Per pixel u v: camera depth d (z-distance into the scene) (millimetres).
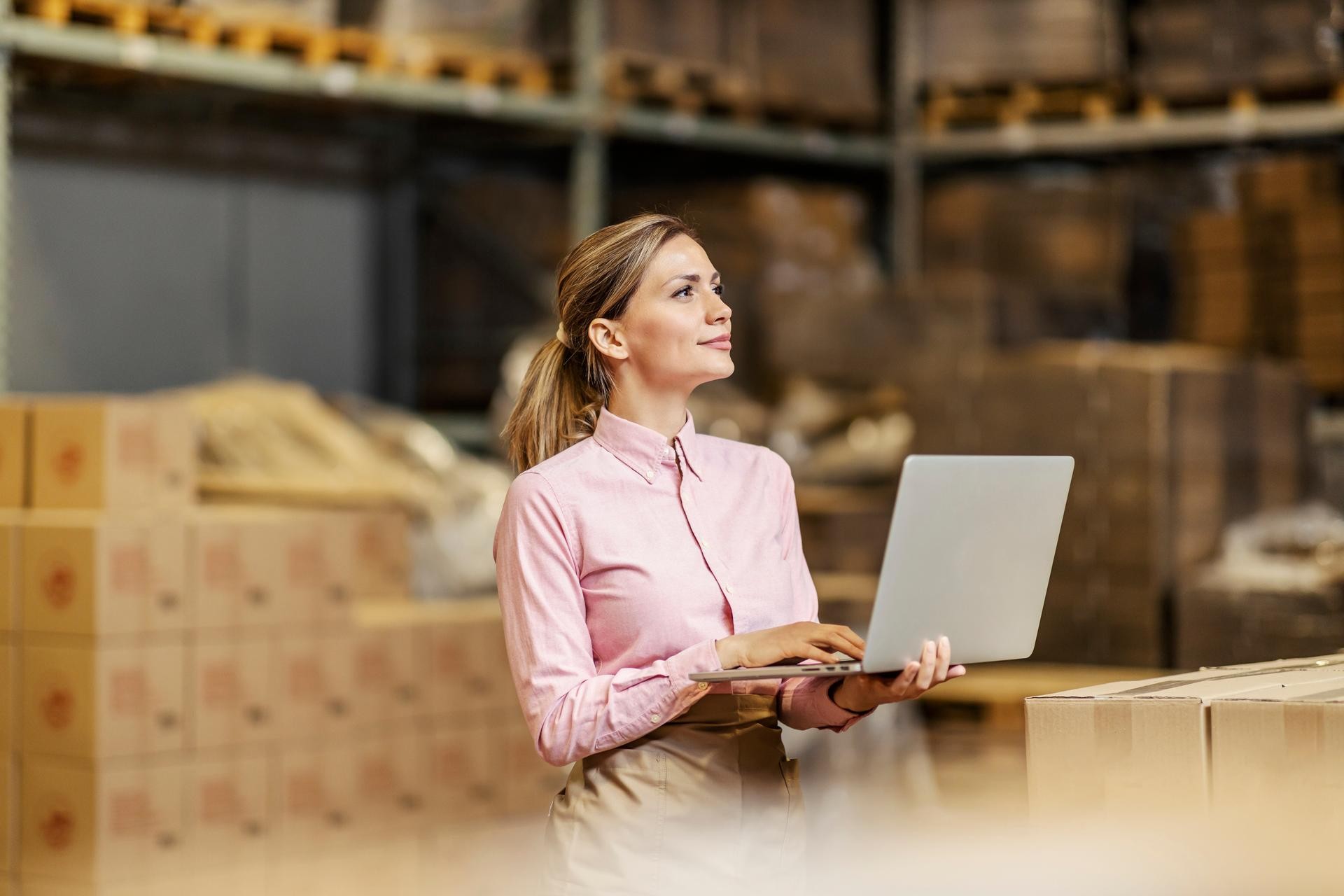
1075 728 1920
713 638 2201
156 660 4195
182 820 4230
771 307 6625
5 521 4242
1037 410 5367
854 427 6297
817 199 7105
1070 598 5324
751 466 2373
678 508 2266
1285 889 1808
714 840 2186
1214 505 5344
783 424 6258
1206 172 7535
